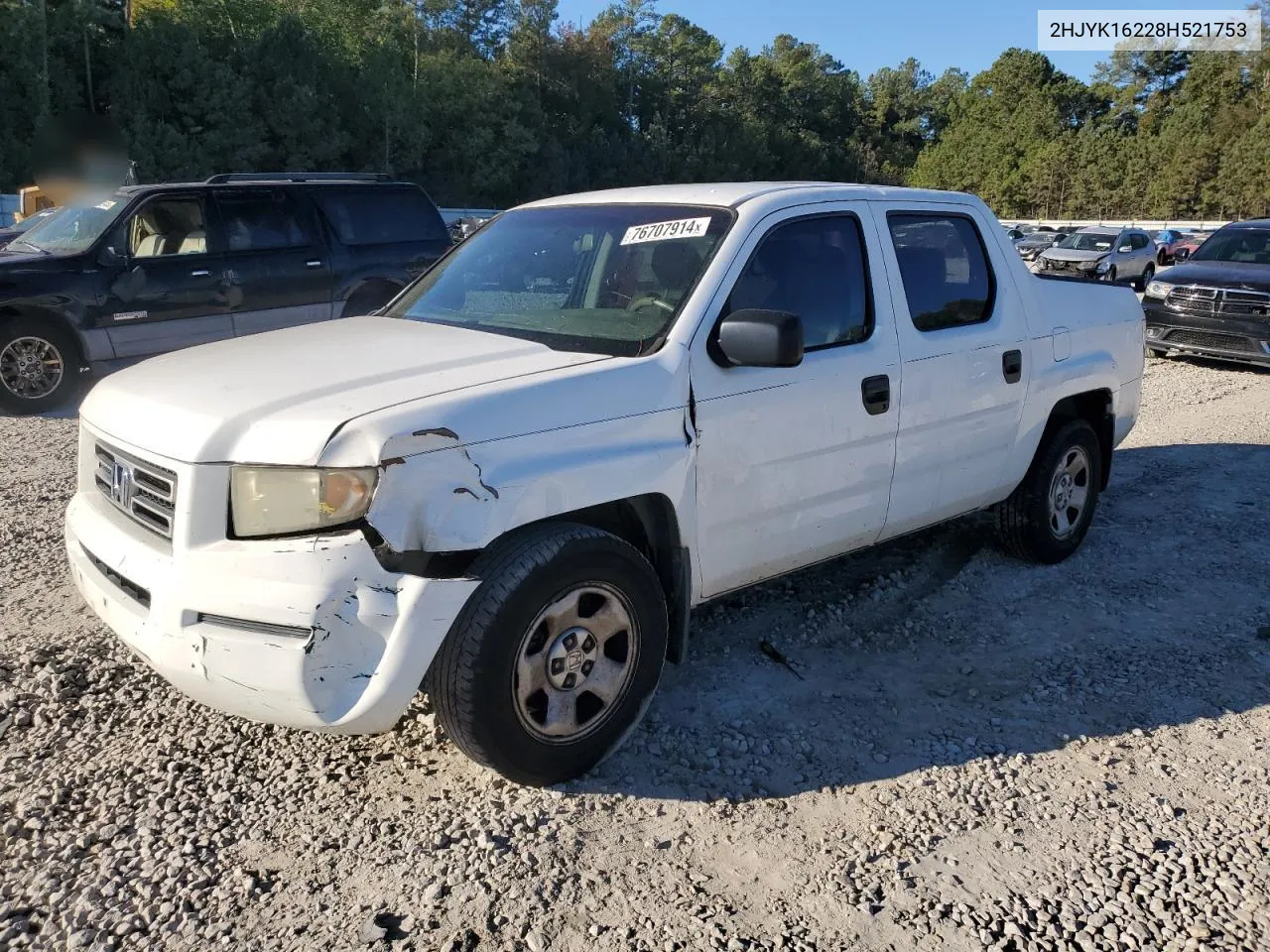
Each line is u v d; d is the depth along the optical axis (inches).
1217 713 143.4
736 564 139.3
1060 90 4461.1
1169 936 97.8
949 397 164.7
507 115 2751.0
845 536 154.9
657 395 123.8
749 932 97.4
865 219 157.8
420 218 440.5
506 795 119.0
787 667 154.7
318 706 101.7
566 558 113.3
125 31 2064.5
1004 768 128.2
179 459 106.3
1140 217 3331.7
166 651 106.1
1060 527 201.2
